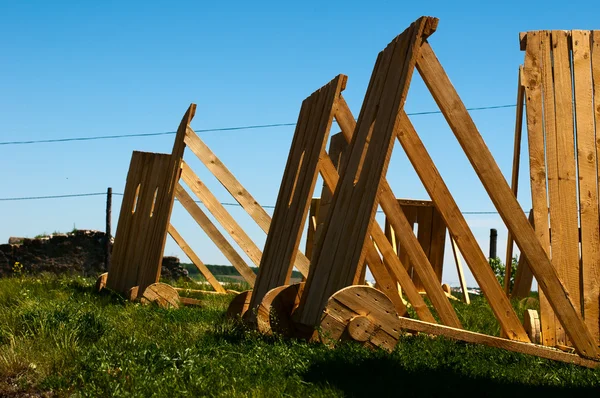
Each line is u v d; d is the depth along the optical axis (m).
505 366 6.32
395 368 5.63
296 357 5.86
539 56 8.59
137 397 4.82
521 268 12.57
